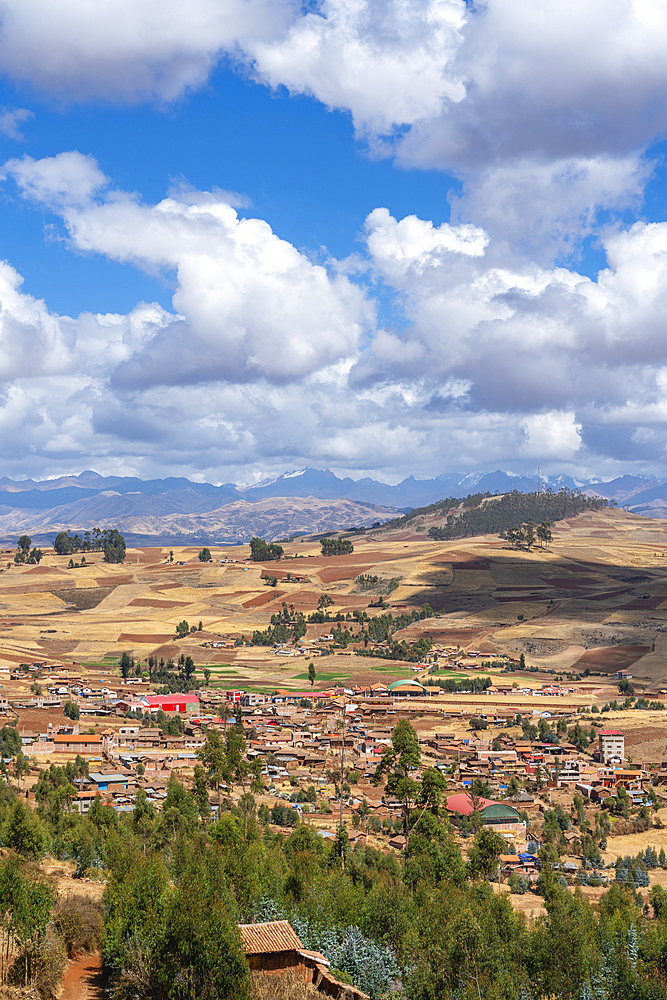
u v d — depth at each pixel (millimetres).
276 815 157500
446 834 125625
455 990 64250
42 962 50188
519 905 121688
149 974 50250
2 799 133500
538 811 187750
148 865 60188
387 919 72562
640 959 74938
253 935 58625
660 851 158500
